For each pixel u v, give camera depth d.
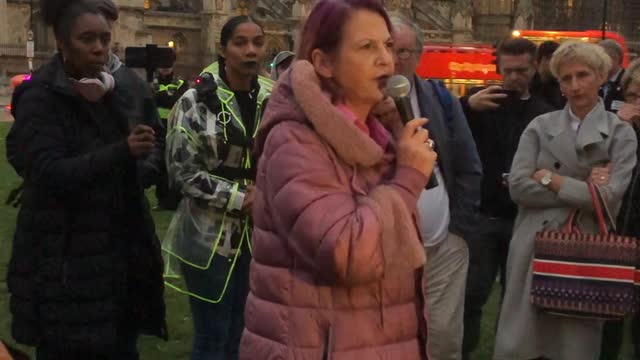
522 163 6.95
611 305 6.38
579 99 6.78
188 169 6.76
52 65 5.54
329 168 3.66
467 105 8.31
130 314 5.86
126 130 5.72
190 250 6.87
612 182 6.62
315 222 3.53
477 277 8.17
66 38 5.51
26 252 5.50
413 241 3.65
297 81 3.64
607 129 6.77
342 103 3.85
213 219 6.83
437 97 6.76
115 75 6.02
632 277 6.38
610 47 11.55
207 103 6.84
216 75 7.03
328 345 3.68
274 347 3.75
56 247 5.45
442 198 6.55
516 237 7.00
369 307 3.74
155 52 7.20
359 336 3.71
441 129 6.59
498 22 70.38
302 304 3.71
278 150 3.68
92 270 5.48
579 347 6.68
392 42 3.96
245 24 6.91
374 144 3.67
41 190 5.45
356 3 3.72
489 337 9.86
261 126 3.83
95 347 5.49
